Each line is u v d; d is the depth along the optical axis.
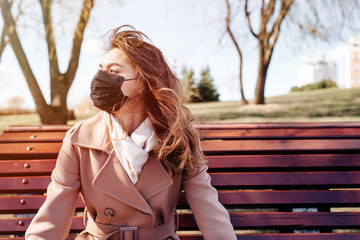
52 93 7.41
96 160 1.22
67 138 1.26
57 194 1.19
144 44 1.29
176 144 1.23
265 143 1.77
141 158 1.19
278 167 1.71
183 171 1.32
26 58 7.15
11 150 1.71
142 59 1.23
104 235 1.25
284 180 1.68
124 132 1.22
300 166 1.71
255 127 1.83
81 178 1.23
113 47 1.28
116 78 1.18
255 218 1.64
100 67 1.29
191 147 1.33
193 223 1.63
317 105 15.44
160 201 1.25
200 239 1.60
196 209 1.30
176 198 1.34
